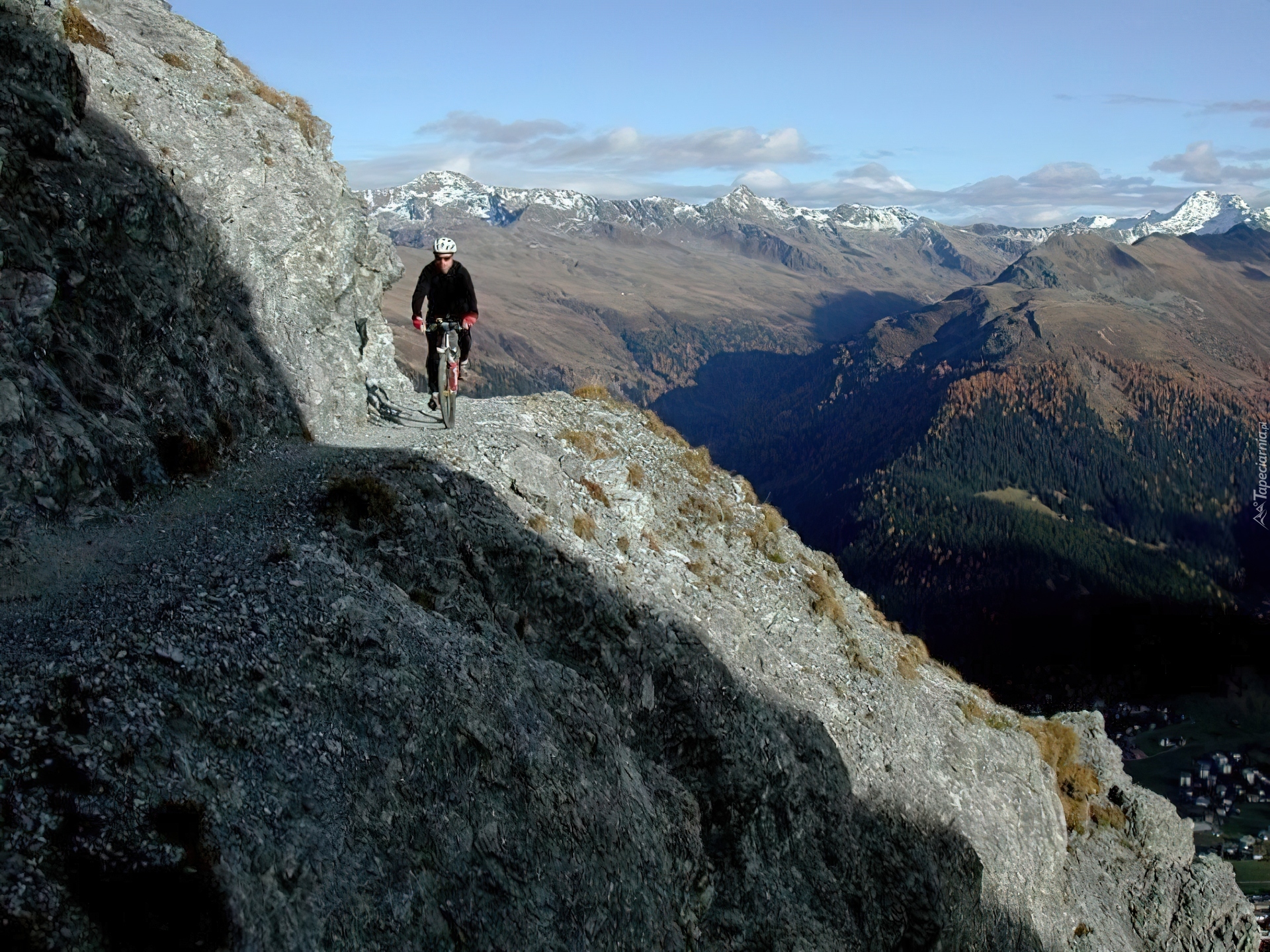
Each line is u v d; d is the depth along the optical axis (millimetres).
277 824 10945
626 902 15516
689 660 23703
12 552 12758
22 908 8312
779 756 24406
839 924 23531
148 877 9258
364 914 11227
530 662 17625
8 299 15070
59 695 10359
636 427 32719
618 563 24391
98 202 18016
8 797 9062
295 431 21797
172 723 10930
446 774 13578
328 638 13531
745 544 31672
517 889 13562
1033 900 31391
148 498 16172
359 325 27859
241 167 24094
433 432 24438
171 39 27453
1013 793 32531
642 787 18406
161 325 18672
